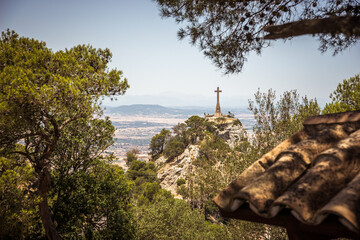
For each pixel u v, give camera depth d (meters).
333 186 1.67
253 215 1.85
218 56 5.18
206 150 72.75
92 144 13.88
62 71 9.57
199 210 24.64
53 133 10.30
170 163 87.69
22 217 9.46
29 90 7.79
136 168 82.50
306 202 1.55
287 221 1.70
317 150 2.14
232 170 12.16
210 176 12.87
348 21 1.95
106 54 11.16
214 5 4.94
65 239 12.34
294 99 11.77
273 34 2.34
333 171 1.75
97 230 13.95
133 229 14.67
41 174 10.49
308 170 1.89
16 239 9.10
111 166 15.31
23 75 8.22
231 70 5.17
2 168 9.77
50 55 9.52
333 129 2.39
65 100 8.91
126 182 15.27
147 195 49.84
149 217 19.97
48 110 8.68
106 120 14.05
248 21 4.89
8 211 9.04
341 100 9.78
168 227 20.77
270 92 11.82
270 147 11.60
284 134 11.50
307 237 1.64
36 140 11.35
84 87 9.57
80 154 13.73
